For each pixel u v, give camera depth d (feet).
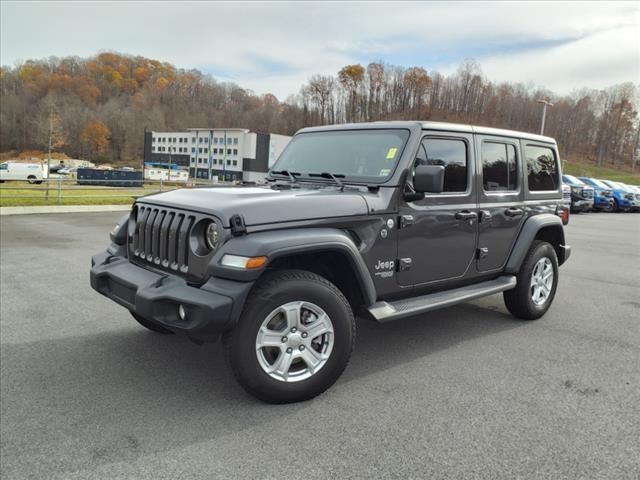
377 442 9.29
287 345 10.49
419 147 12.97
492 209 15.15
